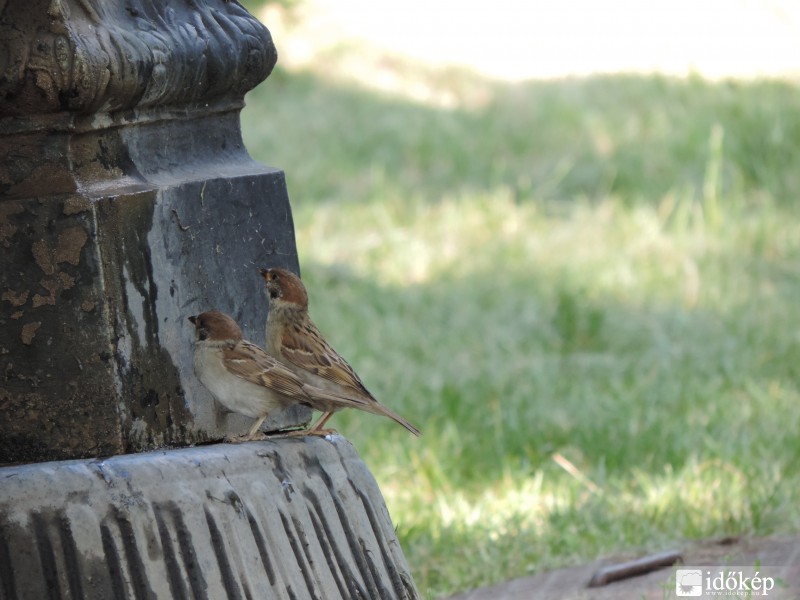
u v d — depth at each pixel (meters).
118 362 5.87
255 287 7.06
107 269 5.83
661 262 20.00
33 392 5.87
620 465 12.08
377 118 29.58
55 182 5.80
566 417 13.48
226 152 7.13
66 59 5.59
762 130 24.48
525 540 10.04
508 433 12.90
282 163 26.34
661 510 10.48
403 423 6.93
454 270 20.08
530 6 38.72
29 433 5.89
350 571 6.39
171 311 6.24
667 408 13.77
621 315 17.75
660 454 12.09
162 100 6.34
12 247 5.81
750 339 16.25
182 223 6.34
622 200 23.56
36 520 5.46
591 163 25.69
